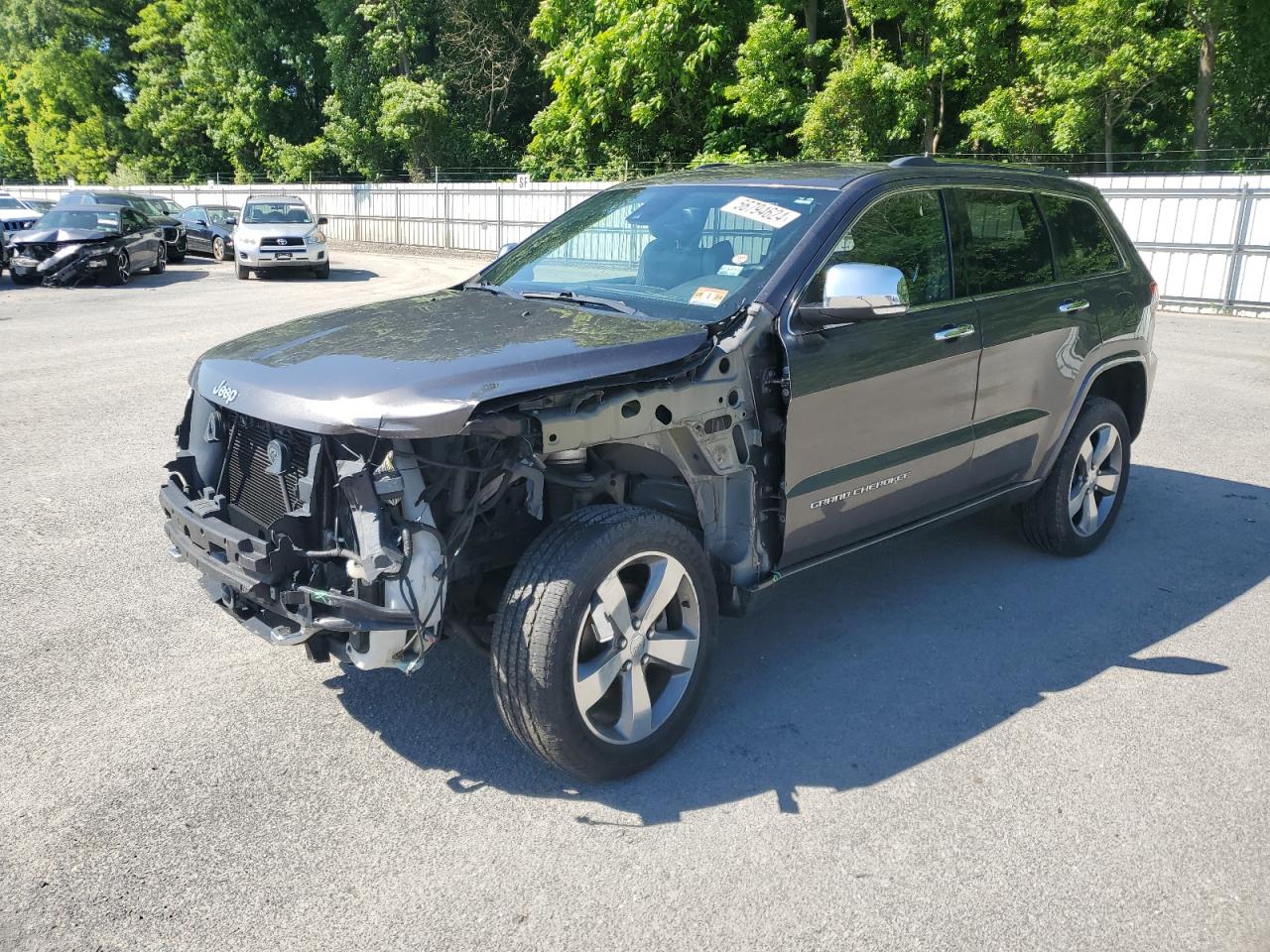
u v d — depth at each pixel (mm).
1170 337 13227
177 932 2588
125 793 3178
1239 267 15383
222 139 42562
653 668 3543
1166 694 3920
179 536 3391
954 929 2641
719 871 2861
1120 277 5277
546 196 27109
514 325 3469
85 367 10297
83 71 48312
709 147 25375
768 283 3623
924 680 4012
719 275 3783
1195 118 21031
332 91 40875
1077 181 5230
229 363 3389
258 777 3281
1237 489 6680
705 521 3516
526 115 39062
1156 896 2775
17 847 2908
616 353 3150
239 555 2980
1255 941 2609
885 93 22000
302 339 3488
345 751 3453
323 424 2850
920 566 5234
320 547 3002
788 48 23625
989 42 20938
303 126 42031
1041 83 20641
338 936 2582
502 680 3047
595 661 3141
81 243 18531
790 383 3525
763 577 3729
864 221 3922
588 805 3166
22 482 6344
